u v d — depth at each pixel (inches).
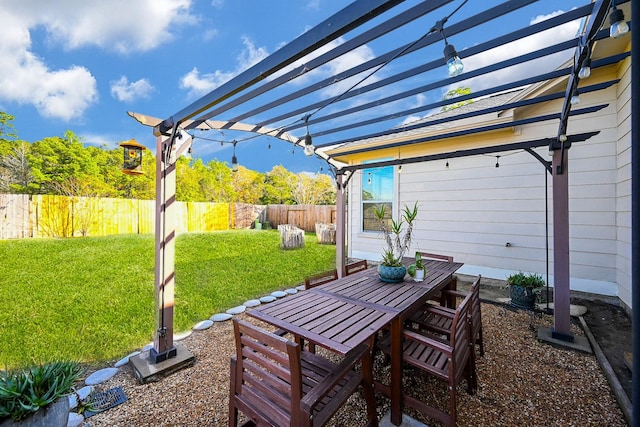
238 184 658.8
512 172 185.6
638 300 28.0
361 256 261.6
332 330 61.1
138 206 402.9
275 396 53.9
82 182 419.2
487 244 195.2
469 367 78.4
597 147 155.4
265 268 236.4
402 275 97.7
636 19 27.9
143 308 144.8
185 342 110.2
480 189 197.6
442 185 214.1
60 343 108.8
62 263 235.3
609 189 152.3
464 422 68.3
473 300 81.5
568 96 85.1
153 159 498.9
